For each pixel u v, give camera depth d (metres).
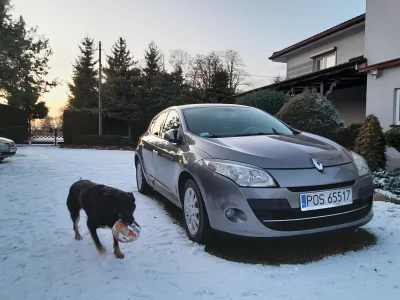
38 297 2.67
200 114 4.67
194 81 46.91
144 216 4.74
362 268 2.99
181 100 21.39
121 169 9.97
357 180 3.34
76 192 3.74
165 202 5.53
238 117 4.71
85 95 36.94
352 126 9.62
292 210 3.02
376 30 10.27
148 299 2.59
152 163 5.24
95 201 3.29
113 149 19.19
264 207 3.02
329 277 2.85
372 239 3.65
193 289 2.71
